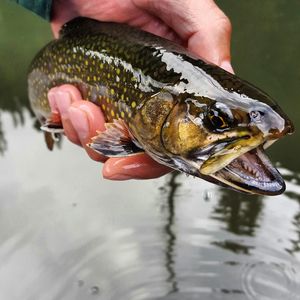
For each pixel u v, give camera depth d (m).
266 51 0.45
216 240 0.35
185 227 0.36
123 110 0.19
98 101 0.20
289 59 0.44
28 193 0.38
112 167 0.20
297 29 0.47
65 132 0.22
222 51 0.21
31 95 0.26
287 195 0.38
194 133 0.16
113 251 0.34
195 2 0.22
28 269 0.33
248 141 0.15
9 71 0.49
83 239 0.35
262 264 0.34
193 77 0.17
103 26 0.22
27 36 0.52
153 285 0.32
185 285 0.32
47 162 0.41
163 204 0.38
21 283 0.32
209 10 0.22
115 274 0.33
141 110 0.17
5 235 0.35
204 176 0.16
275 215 0.37
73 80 0.22
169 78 0.17
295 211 0.37
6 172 0.39
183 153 0.16
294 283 0.32
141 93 0.18
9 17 0.54
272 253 0.34
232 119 0.15
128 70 0.19
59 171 0.40
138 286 0.32
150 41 0.19
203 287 0.32
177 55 0.18
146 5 0.24
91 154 0.21
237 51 0.45
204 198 0.38
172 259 0.34
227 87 0.16
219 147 0.15
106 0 0.25
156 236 0.35
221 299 0.31
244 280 0.33
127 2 0.25
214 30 0.21
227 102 0.15
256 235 0.35
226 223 0.36
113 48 0.20
